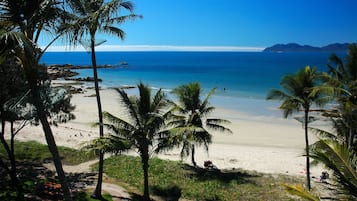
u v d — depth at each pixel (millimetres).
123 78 102312
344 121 19406
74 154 28531
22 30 11328
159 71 128625
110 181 22609
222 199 20500
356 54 20266
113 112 48625
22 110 17922
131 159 27297
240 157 30891
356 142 18125
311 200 8641
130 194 20188
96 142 17828
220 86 79500
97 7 14047
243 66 154750
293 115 47469
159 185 22281
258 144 35438
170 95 64250
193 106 25953
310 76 22625
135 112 18844
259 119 46156
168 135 19141
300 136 38188
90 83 87812
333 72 21344
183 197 20781
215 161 29531
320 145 8797
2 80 16203
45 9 11750
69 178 22500
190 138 22250
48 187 19547
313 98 22547
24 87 16453
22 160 25781
